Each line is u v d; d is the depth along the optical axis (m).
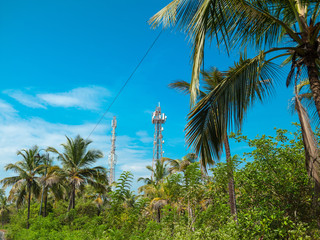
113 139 91.38
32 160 36.78
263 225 6.28
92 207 36.72
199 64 5.07
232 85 6.29
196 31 5.25
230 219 7.09
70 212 23.02
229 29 6.43
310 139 5.41
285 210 7.68
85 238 11.51
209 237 6.54
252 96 6.19
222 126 6.25
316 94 5.59
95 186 30.75
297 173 7.80
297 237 6.16
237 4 5.93
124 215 8.41
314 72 5.75
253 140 8.58
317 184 5.29
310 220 7.10
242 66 6.32
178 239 6.89
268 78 7.64
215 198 8.17
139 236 7.90
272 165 8.20
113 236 7.89
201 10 5.12
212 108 6.54
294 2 6.10
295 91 5.84
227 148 13.02
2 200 72.00
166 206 9.16
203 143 6.80
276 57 6.39
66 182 33.25
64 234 15.67
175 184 8.80
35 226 20.98
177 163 31.53
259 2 6.34
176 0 5.57
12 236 31.17
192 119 6.79
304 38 5.93
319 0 5.94
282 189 7.62
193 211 8.46
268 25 6.95
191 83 5.33
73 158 30.20
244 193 8.61
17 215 45.94
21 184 35.28
